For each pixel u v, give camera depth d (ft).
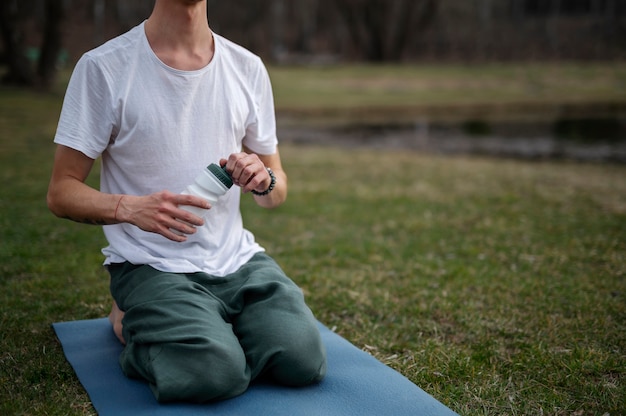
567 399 7.95
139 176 7.88
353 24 103.60
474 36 107.55
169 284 7.68
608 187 22.12
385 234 16.19
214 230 8.17
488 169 26.53
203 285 7.97
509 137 39.55
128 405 7.32
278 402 7.43
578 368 8.71
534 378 8.55
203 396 7.16
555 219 17.38
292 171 25.94
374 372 8.37
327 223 17.25
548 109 54.75
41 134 32.78
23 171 22.98
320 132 42.65
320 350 7.82
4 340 9.21
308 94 65.41
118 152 7.85
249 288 7.85
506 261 13.76
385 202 19.85
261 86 8.67
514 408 7.75
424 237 15.81
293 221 17.42
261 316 7.72
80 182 7.75
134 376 7.96
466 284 12.23
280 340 7.55
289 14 116.16
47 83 51.83
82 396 7.67
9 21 50.34
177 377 7.09
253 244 8.85
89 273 12.52
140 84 7.66
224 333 7.36
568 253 14.24
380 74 82.53
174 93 7.72
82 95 7.59
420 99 62.75
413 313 10.85
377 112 54.39
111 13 80.33
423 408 7.46
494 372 8.69
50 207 7.79
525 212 18.29
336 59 107.96
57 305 10.76
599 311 10.77
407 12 100.53
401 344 9.66
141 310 7.54
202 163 7.98
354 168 26.76
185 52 7.85
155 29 7.77
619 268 13.15
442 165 27.76
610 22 107.24
